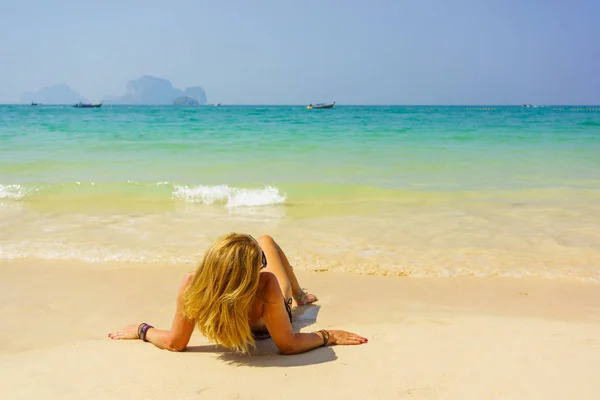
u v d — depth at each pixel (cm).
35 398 248
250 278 287
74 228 649
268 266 374
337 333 325
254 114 4581
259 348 321
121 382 266
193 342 335
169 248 561
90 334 351
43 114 4447
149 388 259
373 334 342
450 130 2212
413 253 550
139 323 371
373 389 256
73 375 276
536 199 845
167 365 291
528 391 249
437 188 947
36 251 545
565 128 2316
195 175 1101
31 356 309
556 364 280
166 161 1296
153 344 327
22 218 705
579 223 684
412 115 4297
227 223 681
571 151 1480
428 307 404
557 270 498
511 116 4006
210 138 1842
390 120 3128
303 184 956
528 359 288
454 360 289
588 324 362
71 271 486
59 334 350
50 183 948
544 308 403
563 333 336
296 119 3278
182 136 1912
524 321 369
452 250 562
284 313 305
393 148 1561
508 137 1883
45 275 475
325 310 397
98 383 265
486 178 1055
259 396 250
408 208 779
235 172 1140
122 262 514
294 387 260
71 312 391
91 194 875
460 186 967
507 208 777
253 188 923
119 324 369
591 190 916
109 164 1248
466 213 744
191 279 303
